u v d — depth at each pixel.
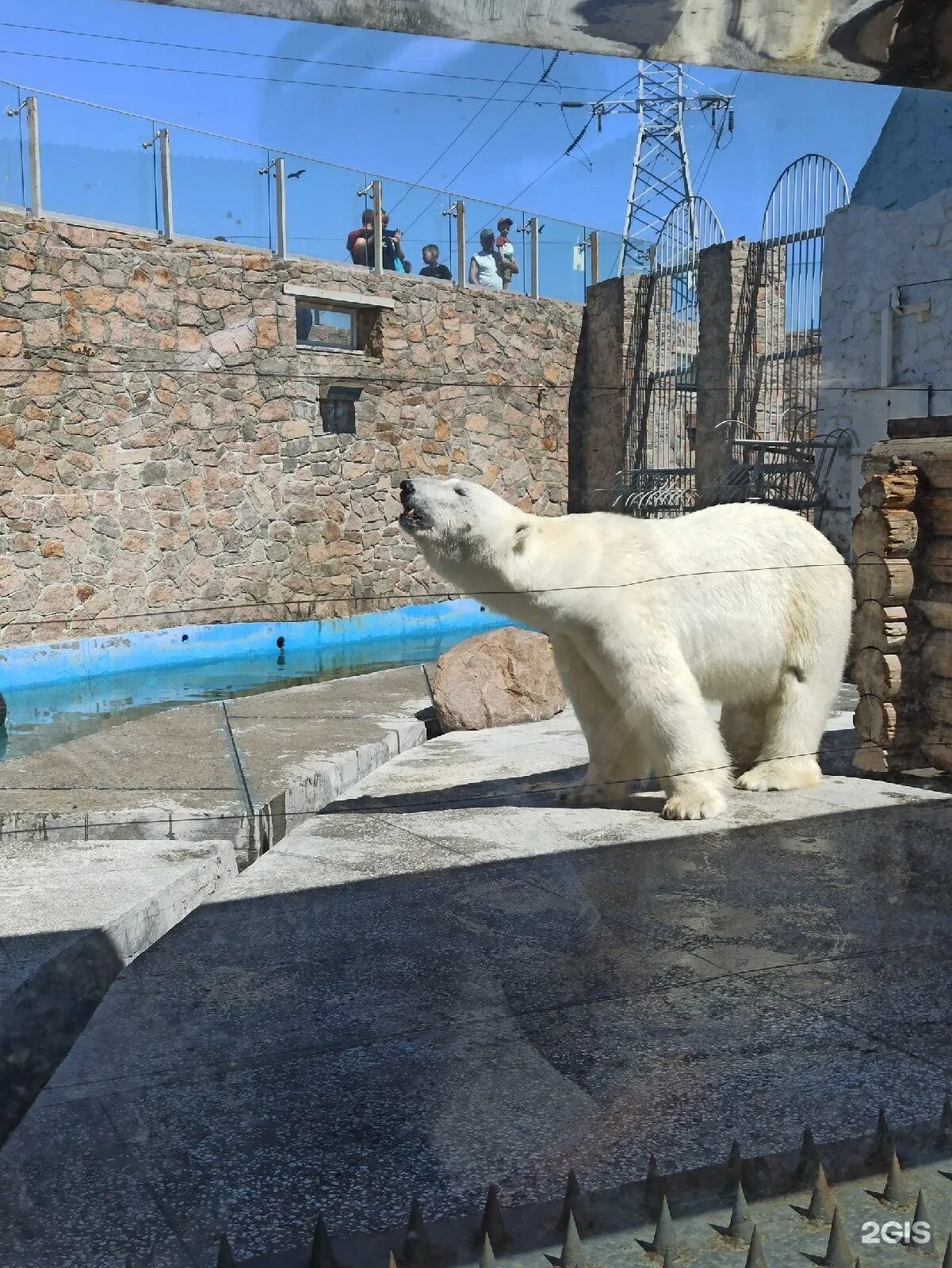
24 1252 1.19
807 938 1.88
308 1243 1.20
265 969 1.78
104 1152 1.34
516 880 2.15
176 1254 1.19
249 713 2.57
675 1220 1.22
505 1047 1.54
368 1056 1.50
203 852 2.52
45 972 1.94
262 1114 1.41
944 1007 1.69
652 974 1.75
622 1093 1.45
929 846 2.44
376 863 2.29
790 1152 1.35
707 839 2.50
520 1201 1.25
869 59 1.37
